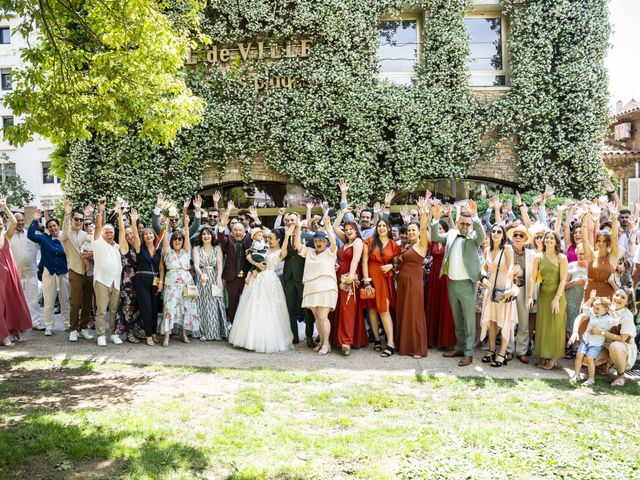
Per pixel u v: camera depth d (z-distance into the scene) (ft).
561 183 42.24
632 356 20.66
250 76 42.57
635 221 27.53
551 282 22.49
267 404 18.06
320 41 42.39
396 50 43.91
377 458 14.01
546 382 20.76
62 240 26.94
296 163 42.34
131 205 42.29
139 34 25.99
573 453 14.35
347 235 25.64
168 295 26.14
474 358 24.48
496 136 43.14
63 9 27.27
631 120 77.00
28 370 21.77
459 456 14.07
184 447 14.35
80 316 28.09
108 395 18.72
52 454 13.79
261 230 26.04
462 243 23.54
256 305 25.57
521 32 42.68
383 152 42.93
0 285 25.52
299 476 12.93
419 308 24.59
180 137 42.63
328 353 25.22
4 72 104.68
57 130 27.25
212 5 42.27
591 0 42.09
